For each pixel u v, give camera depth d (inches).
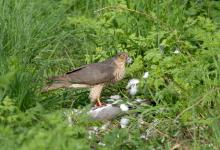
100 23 593.0
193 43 577.6
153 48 564.4
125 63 540.4
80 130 454.9
